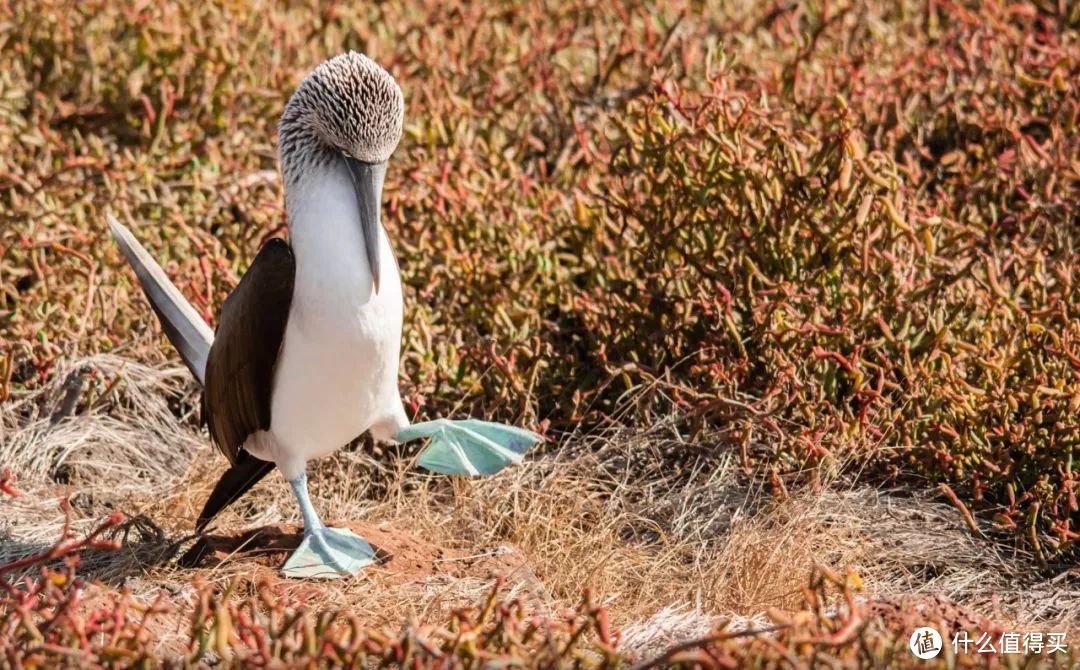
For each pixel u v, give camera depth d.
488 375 11.67
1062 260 12.08
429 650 6.89
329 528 9.47
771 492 10.57
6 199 13.09
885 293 11.04
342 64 8.64
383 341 8.82
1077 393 10.27
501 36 15.51
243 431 9.52
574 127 13.78
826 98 13.55
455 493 10.84
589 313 11.95
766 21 16.23
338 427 9.21
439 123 13.58
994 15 15.48
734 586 9.52
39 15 14.34
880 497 10.52
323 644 6.80
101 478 11.05
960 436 10.52
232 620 7.52
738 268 11.50
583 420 11.58
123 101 14.25
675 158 11.55
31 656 6.75
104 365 11.65
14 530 10.07
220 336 9.27
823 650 6.83
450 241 12.34
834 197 11.29
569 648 6.90
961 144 14.14
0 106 13.32
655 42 15.08
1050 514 10.23
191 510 10.73
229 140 13.95
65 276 12.20
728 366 11.09
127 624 7.51
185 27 14.41
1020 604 9.61
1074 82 13.55
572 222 12.66
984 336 10.99
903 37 15.90
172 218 12.54
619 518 10.45
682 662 6.77
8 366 11.12
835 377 11.01
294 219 8.75
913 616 7.37
